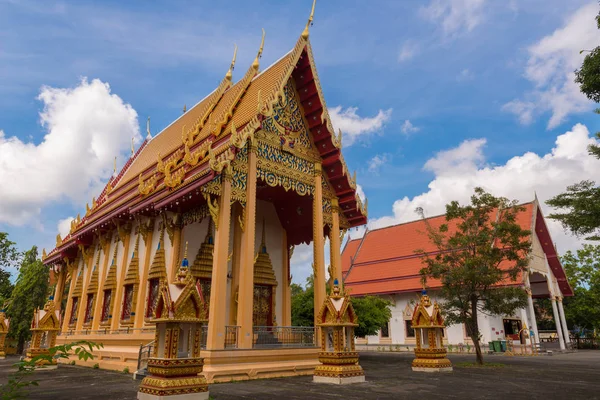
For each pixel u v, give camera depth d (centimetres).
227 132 1714
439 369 1627
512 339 3381
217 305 1334
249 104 1806
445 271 2047
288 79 1769
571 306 4541
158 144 2683
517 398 987
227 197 1462
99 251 2317
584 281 4634
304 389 1097
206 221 1797
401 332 3859
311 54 1816
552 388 1173
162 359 804
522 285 3180
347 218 2034
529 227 3606
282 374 1412
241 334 1401
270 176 1667
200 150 1719
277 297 2006
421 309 1720
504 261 3284
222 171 1478
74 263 2647
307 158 1845
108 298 2077
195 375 828
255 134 1644
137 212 1827
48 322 1814
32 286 3366
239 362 1336
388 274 4097
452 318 2048
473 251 2078
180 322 837
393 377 1418
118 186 2667
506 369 1784
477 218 2066
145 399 797
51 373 1539
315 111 1858
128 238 2027
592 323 4412
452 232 3972
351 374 1241
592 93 1064
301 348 1536
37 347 1773
